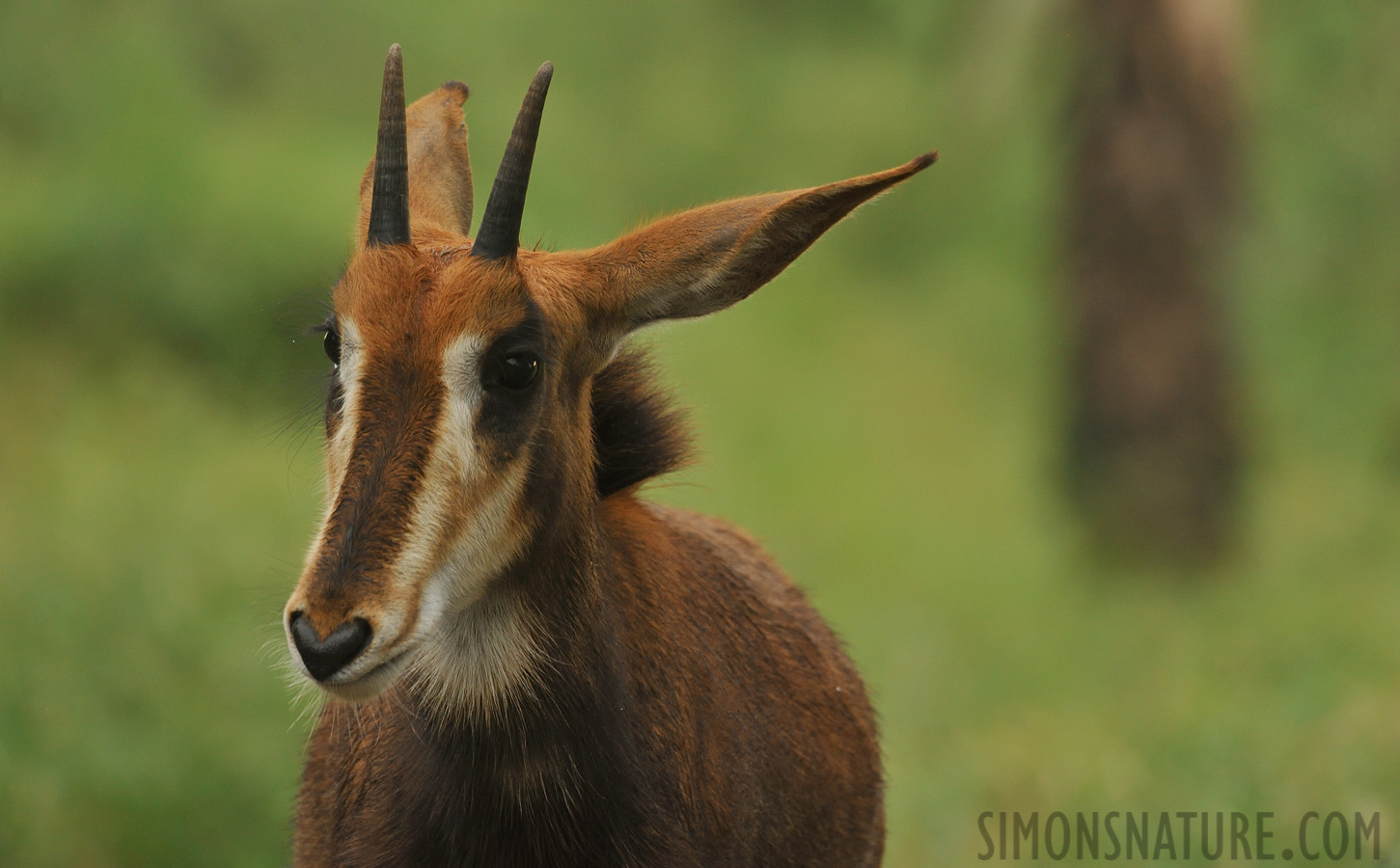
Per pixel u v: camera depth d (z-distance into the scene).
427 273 7.98
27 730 14.58
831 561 28.27
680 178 53.31
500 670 8.38
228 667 16.23
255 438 26.06
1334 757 17.03
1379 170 41.09
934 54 35.75
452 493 7.71
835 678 10.87
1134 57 31.34
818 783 9.88
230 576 18.83
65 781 13.85
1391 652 22.64
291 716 15.61
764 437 35.91
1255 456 34.44
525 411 8.04
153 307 28.88
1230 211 32.19
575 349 8.48
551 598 8.43
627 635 8.88
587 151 52.12
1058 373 33.72
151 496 22.12
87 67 37.31
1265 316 42.81
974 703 20.98
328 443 8.17
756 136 57.34
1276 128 42.16
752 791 9.24
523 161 8.04
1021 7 31.34
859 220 54.31
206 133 38.12
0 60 36.12
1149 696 21.05
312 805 9.72
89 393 26.25
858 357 44.66
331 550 7.46
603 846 8.52
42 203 30.86
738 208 8.70
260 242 30.84
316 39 48.56
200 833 13.85
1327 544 32.94
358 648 7.35
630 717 8.69
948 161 53.56
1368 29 39.12
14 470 23.05
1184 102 31.53
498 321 7.89
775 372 41.28
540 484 8.18
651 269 8.62
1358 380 41.69
